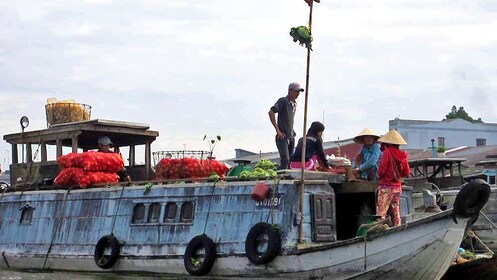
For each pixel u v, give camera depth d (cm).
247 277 1412
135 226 1614
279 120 1675
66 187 1792
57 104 1956
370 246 1301
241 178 1477
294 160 1579
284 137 1662
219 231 1467
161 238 1562
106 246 1656
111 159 1761
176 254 1527
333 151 4172
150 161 1958
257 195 1395
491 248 2564
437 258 1295
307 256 1341
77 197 1756
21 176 1973
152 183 1612
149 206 1602
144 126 1916
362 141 1552
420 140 5256
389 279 1309
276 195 1395
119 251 1630
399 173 1403
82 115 1977
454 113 6506
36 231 1833
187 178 1612
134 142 1994
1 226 1919
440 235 1271
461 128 5316
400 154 1407
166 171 1661
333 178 1465
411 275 1312
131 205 1634
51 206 1811
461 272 1477
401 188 1501
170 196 1569
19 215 1881
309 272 1342
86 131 1841
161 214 1574
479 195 1246
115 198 1673
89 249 1698
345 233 1538
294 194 1381
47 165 1909
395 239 1291
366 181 1466
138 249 1597
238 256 1423
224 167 1686
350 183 1475
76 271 1725
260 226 1391
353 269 1313
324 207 1415
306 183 1394
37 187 1877
